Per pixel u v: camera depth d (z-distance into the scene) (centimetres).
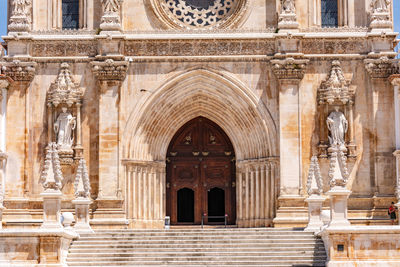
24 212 4956
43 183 4016
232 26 5156
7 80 4941
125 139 5022
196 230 4447
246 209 5159
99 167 4962
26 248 3884
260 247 4216
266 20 5159
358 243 3841
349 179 5009
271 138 5041
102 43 5044
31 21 5153
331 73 5031
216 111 5238
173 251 4188
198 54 5084
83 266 4025
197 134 5450
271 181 5034
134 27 5156
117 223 4903
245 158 5200
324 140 5016
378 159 4994
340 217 3919
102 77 5012
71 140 5019
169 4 5241
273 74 5072
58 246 3891
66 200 5000
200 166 5428
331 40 5075
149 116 5078
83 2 5191
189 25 5206
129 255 4138
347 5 5166
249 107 5078
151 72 5075
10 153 5003
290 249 4175
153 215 5144
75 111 5038
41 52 5084
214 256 4125
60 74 5031
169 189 5391
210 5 5250
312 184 4503
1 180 4931
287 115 5000
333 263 3822
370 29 5081
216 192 5425
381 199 4959
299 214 4922
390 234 3834
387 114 5028
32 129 5044
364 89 5072
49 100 5031
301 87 5044
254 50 5084
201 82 5106
